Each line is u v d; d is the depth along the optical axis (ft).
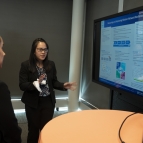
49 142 2.13
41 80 6.71
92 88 11.19
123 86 5.52
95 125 2.63
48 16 11.60
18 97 11.89
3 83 3.50
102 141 2.19
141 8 4.57
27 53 11.59
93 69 7.29
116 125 2.65
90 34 11.37
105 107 9.64
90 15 11.41
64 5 11.76
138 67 4.84
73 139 2.22
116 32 5.73
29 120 7.23
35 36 11.59
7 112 3.43
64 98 12.68
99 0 10.21
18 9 11.09
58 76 12.33
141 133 2.43
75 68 11.51
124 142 2.16
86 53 12.00
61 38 12.01
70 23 12.02
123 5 7.91
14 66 11.51
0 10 10.84
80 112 3.12
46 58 7.34
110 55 6.12
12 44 11.30
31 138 7.36
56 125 2.59
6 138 3.62
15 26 11.19
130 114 3.08
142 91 4.72
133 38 4.99
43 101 7.19
